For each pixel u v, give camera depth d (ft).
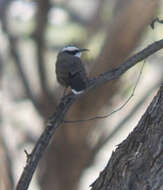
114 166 18.60
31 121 55.72
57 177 45.60
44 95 44.11
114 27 41.86
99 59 42.22
